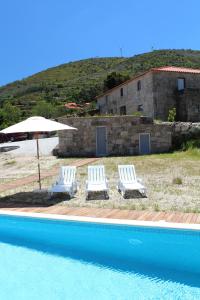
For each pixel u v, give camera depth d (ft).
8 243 32.27
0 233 34.96
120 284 23.12
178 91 124.67
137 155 92.73
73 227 34.19
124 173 48.75
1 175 72.38
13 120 209.87
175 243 29.19
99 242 30.94
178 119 124.47
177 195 44.16
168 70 122.93
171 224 30.53
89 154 94.63
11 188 55.93
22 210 39.52
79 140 94.89
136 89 132.77
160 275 24.21
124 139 94.73
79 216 35.29
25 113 253.03
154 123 94.79
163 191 47.06
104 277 24.32
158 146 95.04
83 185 54.60
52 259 28.07
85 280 23.93
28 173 72.33
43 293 22.33
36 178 65.16
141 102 129.59
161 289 22.15
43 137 145.38
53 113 221.46
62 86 380.58
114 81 208.74
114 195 45.98
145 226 30.91
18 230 35.40
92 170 48.93
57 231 34.53
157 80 121.90
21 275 25.18
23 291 22.67
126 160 82.07
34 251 30.04
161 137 95.09
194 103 121.39
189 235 29.45
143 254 27.81
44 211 38.58
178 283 22.90
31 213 37.45
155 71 120.88
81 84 370.53
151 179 57.16
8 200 46.03
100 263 26.89
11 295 22.16
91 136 94.53
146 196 44.21
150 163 75.66
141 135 94.73
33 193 49.96
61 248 30.45
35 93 368.68
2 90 460.14
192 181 53.88
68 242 31.55
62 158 91.66
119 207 38.91
